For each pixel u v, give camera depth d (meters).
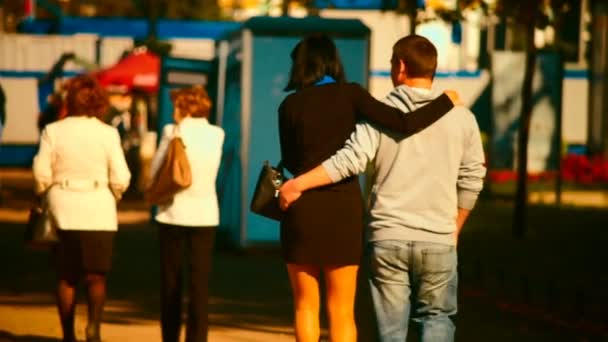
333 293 11.31
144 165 43.19
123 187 14.77
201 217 14.76
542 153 51.69
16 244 29.23
